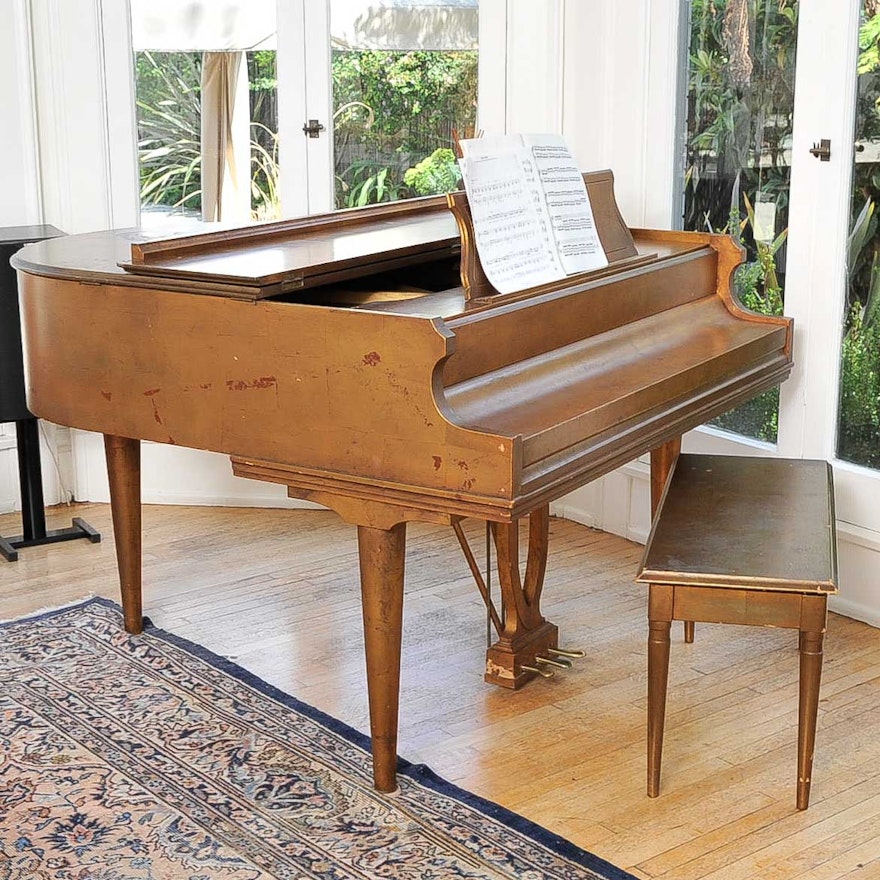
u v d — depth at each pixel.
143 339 2.72
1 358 4.01
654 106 4.01
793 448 3.75
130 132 4.46
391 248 2.84
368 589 2.56
